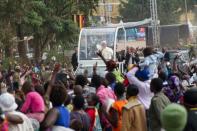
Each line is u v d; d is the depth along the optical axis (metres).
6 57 42.97
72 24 51.41
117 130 12.49
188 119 7.82
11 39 43.19
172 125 5.26
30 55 57.91
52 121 9.08
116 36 33.72
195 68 24.22
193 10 96.62
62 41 54.28
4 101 10.01
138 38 54.25
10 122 9.86
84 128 11.48
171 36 61.25
